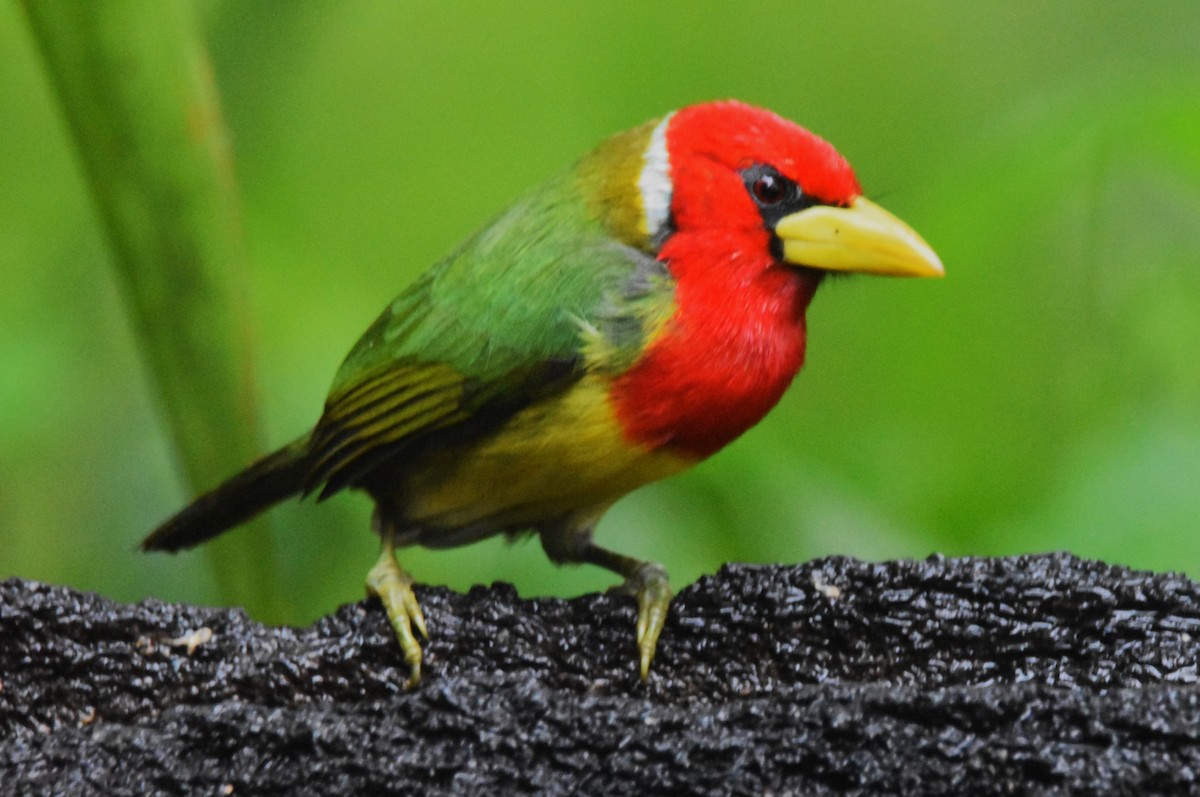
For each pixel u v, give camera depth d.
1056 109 11.16
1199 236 11.12
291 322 11.88
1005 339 11.70
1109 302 11.20
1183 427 10.48
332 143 14.44
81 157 8.82
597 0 14.77
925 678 8.09
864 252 8.96
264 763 7.25
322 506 11.50
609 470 9.23
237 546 10.12
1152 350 11.12
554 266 9.11
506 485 9.39
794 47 14.52
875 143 14.06
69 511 11.28
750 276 9.02
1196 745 6.81
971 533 10.76
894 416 11.96
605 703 7.31
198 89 8.81
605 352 8.92
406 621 8.12
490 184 14.43
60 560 11.23
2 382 11.03
